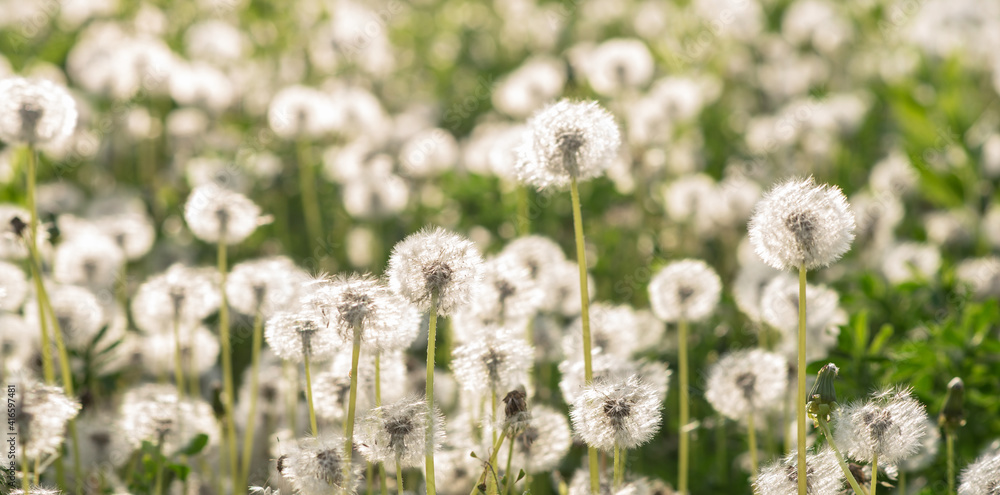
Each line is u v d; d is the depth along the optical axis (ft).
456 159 7.68
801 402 3.48
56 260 5.09
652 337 4.90
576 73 5.75
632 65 7.54
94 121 7.95
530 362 3.74
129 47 8.04
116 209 6.84
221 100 8.48
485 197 6.51
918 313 4.74
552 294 4.55
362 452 3.56
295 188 7.43
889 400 3.57
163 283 4.44
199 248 6.61
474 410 4.10
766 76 9.71
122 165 8.05
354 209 6.50
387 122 8.37
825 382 3.48
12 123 3.99
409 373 4.47
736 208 6.44
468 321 4.10
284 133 7.09
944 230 6.40
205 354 4.87
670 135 7.71
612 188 6.54
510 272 4.10
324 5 10.37
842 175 7.66
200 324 5.58
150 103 8.28
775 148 7.78
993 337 4.70
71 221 5.90
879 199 6.52
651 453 4.69
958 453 4.12
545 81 7.55
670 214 6.68
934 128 7.20
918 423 3.53
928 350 4.19
